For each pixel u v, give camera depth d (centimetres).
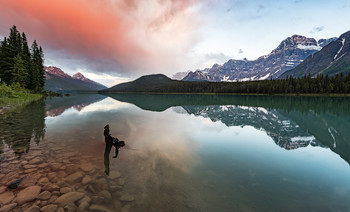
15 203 191
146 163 317
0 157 316
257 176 280
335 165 333
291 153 403
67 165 293
